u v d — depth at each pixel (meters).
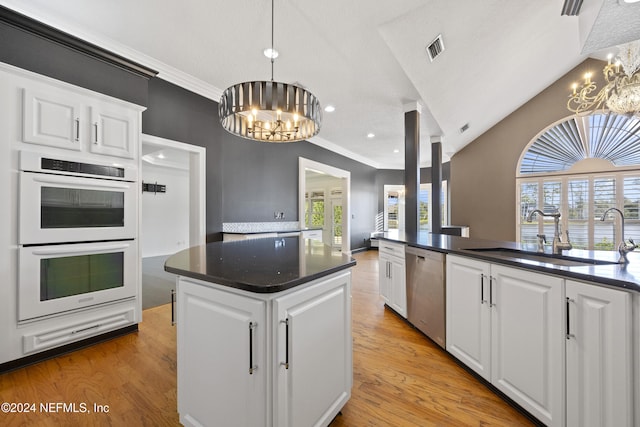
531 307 1.43
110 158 2.33
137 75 2.50
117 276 2.38
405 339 2.43
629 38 1.86
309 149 5.90
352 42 2.61
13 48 1.85
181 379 1.32
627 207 4.39
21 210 1.88
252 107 1.75
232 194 4.08
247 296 1.08
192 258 1.61
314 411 1.23
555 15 2.57
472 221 5.72
